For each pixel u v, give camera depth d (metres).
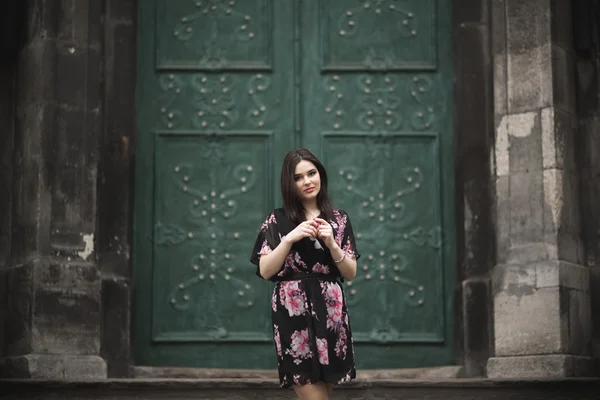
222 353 8.78
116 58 8.92
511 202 8.50
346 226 5.56
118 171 8.73
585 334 8.20
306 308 5.33
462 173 8.99
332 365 5.30
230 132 9.14
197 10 9.32
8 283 8.20
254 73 9.27
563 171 8.41
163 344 8.75
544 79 8.57
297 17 9.36
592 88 8.88
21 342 7.94
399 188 9.13
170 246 8.91
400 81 9.31
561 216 8.30
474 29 9.18
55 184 8.23
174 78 9.20
